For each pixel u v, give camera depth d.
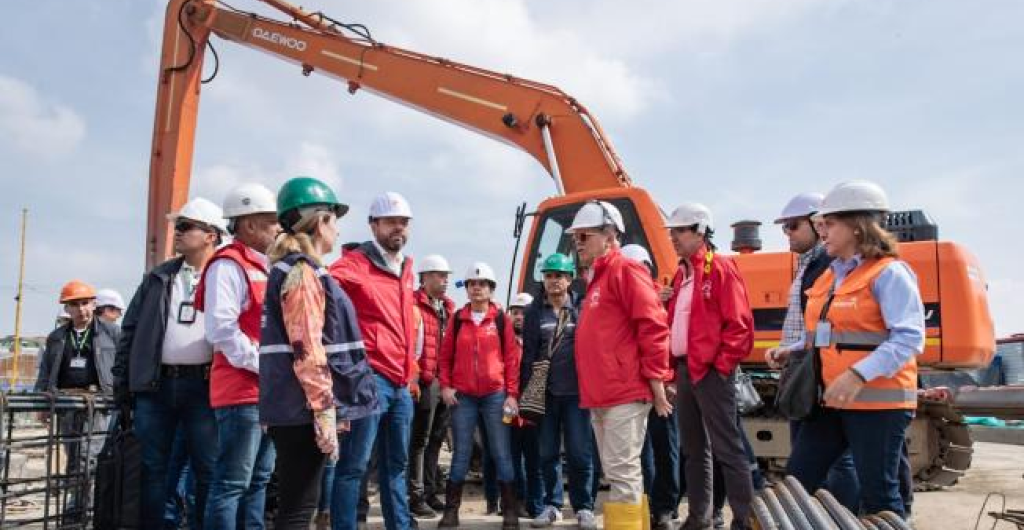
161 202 9.37
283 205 3.03
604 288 4.08
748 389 6.24
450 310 6.82
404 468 4.26
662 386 3.94
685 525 4.38
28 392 4.20
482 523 5.50
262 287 3.55
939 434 6.71
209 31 9.74
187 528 4.69
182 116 9.46
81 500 4.41
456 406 5.39
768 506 2.74
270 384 2.77
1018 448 11.37
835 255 3.29
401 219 4.20
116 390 4.06
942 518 5.66
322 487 4.79
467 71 8.73
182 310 3.96
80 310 6.28
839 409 3.11
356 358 3.06
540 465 5.59
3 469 4.09
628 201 6.84
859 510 3.70
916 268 6.00
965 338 5.77
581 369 4.12
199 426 3.90
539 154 8.20
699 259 4.26
